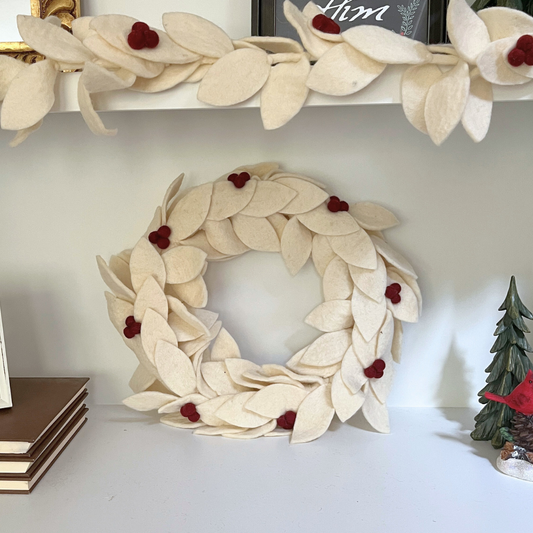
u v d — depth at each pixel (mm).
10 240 912
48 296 923
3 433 705
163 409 839
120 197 892
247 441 825
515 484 716
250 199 829
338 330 840
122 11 830
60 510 663
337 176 874
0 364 782
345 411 821
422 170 867
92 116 641
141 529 629
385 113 853
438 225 881
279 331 920
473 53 586
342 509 664
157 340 812
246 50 640
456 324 908
